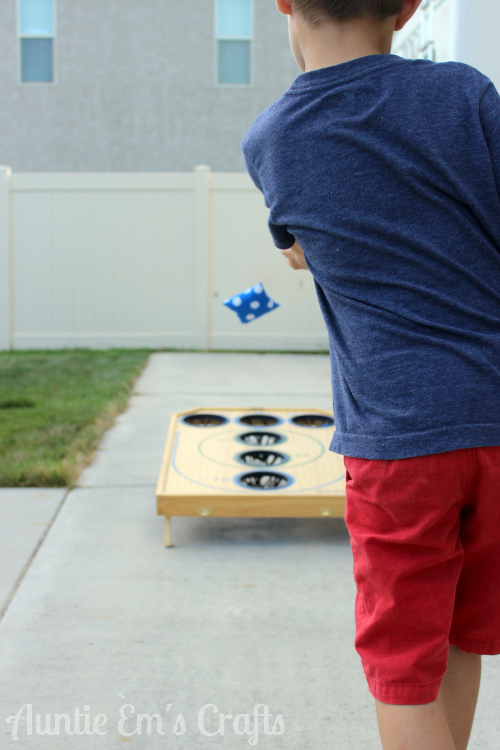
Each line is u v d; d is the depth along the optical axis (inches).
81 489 129.6
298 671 73.4
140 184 342.6
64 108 437.1
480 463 40.6
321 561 100.7
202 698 68.7
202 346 354.0
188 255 348.5
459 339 41.2
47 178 340.5
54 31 430.6
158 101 438.9
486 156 40.5
